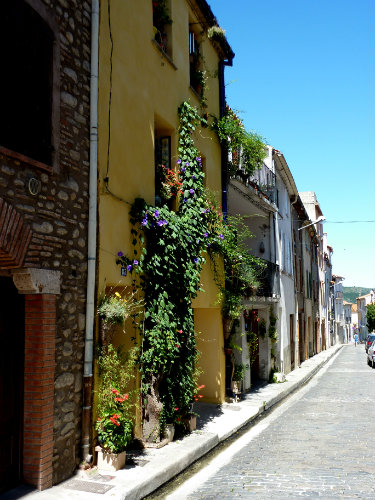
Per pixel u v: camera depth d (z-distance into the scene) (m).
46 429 5.50
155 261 8.02
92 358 6.41
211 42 12.64
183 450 7.48
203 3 11.41
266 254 19.31
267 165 19.33
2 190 4.96
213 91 12.69
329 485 5.92
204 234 9.95
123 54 7.85
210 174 12.03
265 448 8.19
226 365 12.74
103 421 6.39
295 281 26.69
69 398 6.02
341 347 60.56
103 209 6.92
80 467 6.12
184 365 8.93
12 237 5.10
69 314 6.10
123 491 5.52
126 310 7.02
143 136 8.45
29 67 5.43
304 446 8.16
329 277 58.41
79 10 6.60
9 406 5.46
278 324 20.31
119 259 7.29
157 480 6.23
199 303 10.73
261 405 12.23
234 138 13.08
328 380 20.11
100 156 6.94
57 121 5.93
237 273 12.95
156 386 7.91
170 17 10.05
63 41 6.18
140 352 7.73
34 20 5.56
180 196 9.87
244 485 6.07
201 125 11.56
